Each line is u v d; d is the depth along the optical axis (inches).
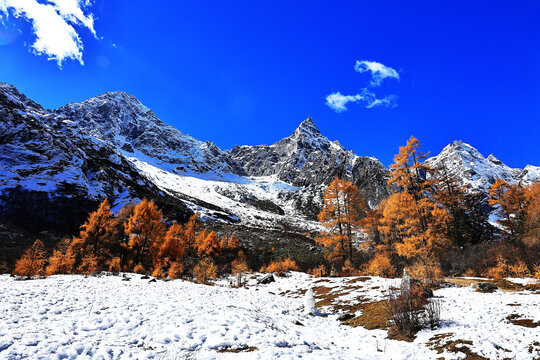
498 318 370.6
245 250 2201.0
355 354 306.2
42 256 893.8
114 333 284.8
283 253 2246.6
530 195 1202.6
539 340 287.4
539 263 772.6
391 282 714.2
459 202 1341.0
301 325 425.7
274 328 349.1
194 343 268.5
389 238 1076.5
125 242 1279.5
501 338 307.7
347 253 1170.6
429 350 319.6
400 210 961.5
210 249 1791.3
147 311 375.2
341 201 1195.9
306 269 1592.0
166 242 1403.8
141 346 258.4
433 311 401.1
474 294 510.6
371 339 385.4
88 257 1083.3
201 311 381.7
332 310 606.5
